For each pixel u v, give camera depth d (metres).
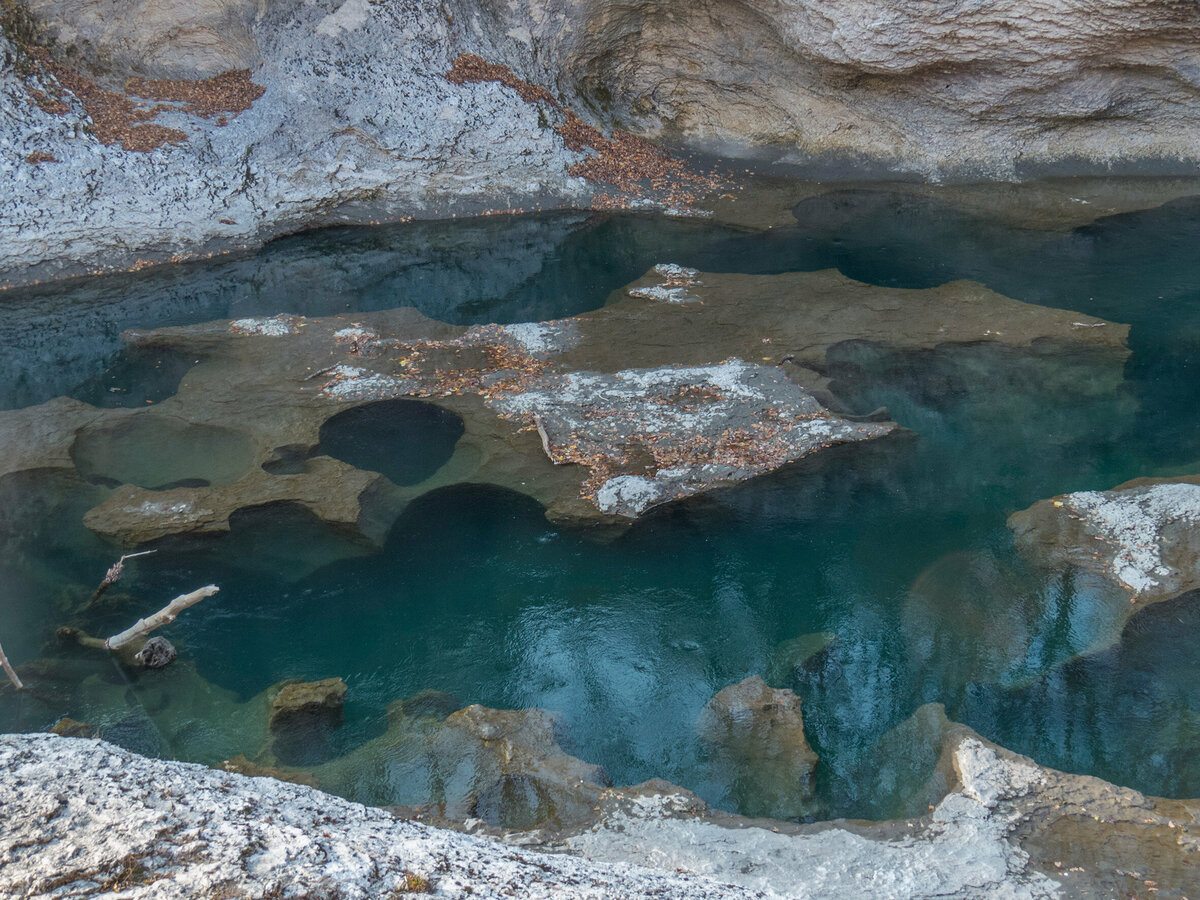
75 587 9.14
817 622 8.77
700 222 19.53
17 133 16.31
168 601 8.98
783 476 10.88
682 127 23.05
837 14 18.89
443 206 19.81
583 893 2.81
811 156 22.28
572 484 10.76
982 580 9.18
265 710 7.76
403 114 19.41
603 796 6.58
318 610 8.95
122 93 18.39
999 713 7.61
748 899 3.33
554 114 21.19
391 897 2.39
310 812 3.05
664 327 14.71
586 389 12.69
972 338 14.08
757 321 14.84
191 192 17.33
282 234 18.53
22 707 7.71
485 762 7.06
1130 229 18.36
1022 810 6.28
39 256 16.22
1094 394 12.54
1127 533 9.53
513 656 8.44
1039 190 20.67
